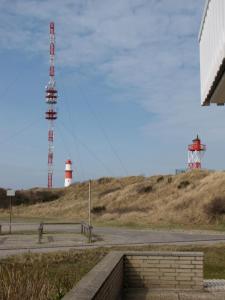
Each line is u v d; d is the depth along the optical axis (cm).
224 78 711
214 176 5800
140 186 6656
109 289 779
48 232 3547
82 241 2803
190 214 4959
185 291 1055
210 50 738
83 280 699
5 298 712
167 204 5494
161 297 995
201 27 823
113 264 885
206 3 750
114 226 4419
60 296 799
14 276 809
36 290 758
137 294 1016
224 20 618
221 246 2339
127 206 6097
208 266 1656
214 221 4650
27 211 7288
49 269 1538
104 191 7331
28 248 2378
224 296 1009
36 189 8294
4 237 3059
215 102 868
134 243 2706
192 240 2934
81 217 6050
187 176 6353
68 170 8819
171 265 1084
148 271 1084
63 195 8025
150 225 4572
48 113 8069
